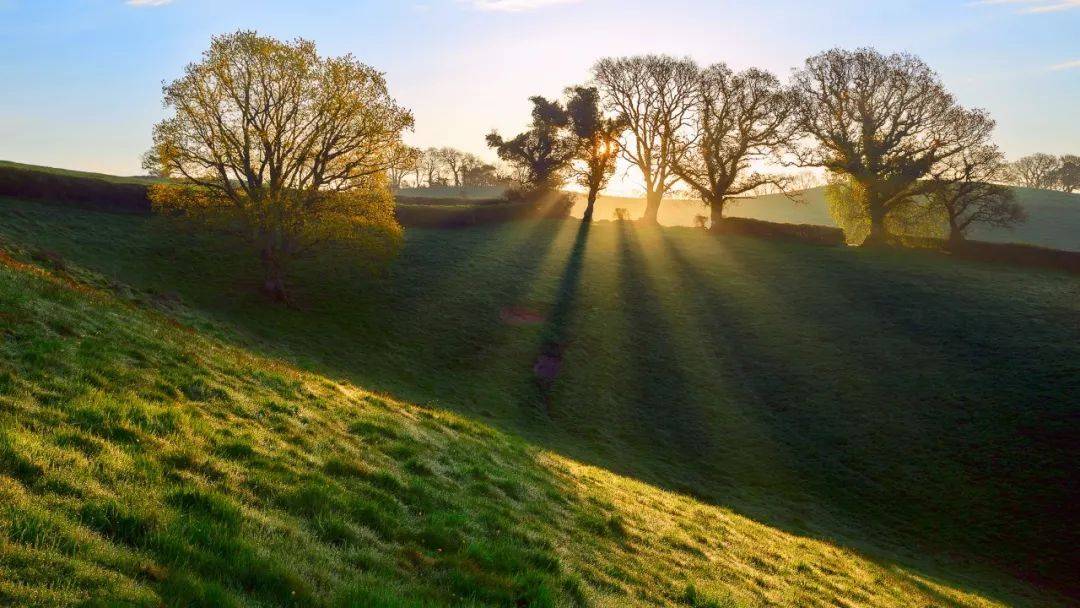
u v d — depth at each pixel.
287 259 49.91
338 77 46.91
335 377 37.44
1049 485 36.88
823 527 33.72
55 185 56.06
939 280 68.19
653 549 17.75
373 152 49.34
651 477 36.12
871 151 84.69
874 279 69.44
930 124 83.06
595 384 48.44
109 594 6.74
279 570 8.55
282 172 48.75
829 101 86.50
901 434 42.53
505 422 40.00
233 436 13.96
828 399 47.16
